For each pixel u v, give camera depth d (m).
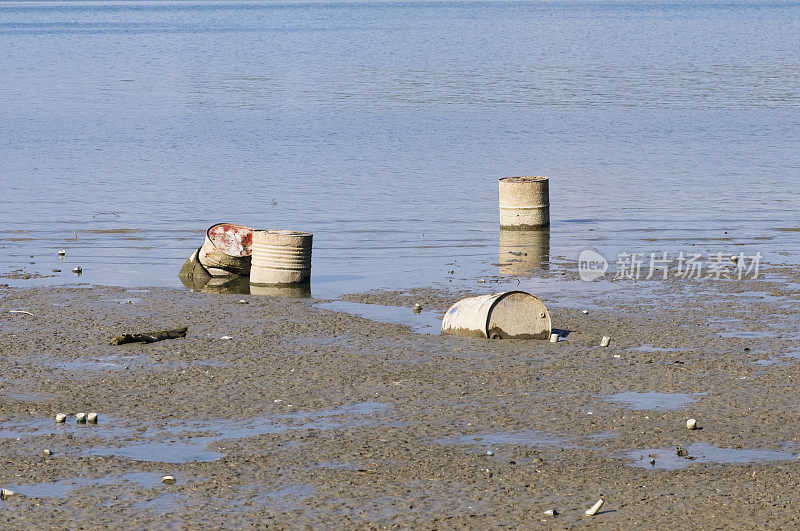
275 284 68.69
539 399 43.69
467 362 49.22
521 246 82.88
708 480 35.12
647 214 97.25
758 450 37.81
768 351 50.59
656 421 40.84
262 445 38.59
